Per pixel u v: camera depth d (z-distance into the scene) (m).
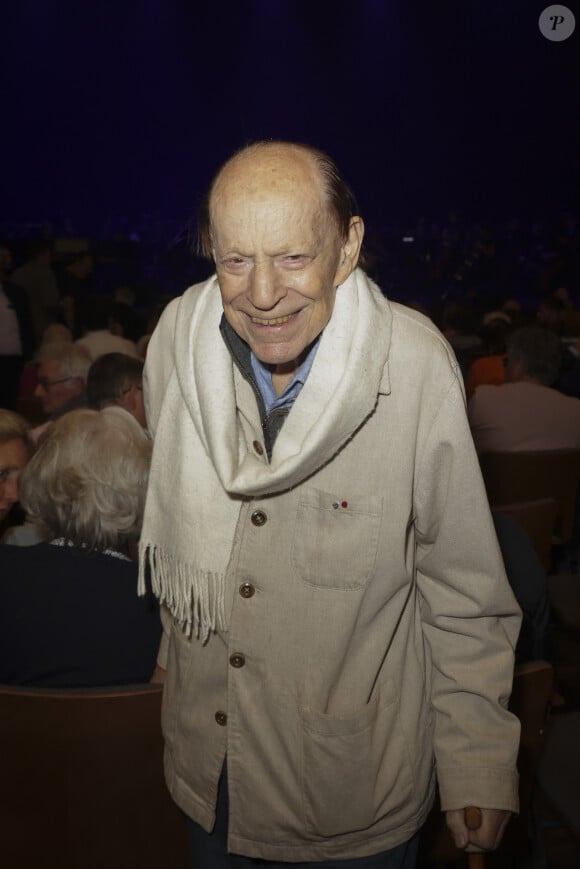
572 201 12.99
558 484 2.88
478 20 12.38
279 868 1.20
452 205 13.16
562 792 1.54
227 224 0.91
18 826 1.26
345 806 1.12
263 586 1.08
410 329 1.04
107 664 1.39
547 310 5.75
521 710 1.34
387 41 12.55
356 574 1.06
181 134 12.80
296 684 1.09
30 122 12.62
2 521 1.96
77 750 1.22
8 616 1.37
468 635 1.14
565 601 2.28
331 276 0.96
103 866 1.30
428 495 1.06
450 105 12.77
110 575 1.39
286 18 12.45
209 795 1.17
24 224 12.91
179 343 1.09
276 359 0.97
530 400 3.09
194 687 1.16
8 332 5.76
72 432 1.41
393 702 1.14
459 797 1.12
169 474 1.12
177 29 12.44
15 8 12.18
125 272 10.52
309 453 0.98
